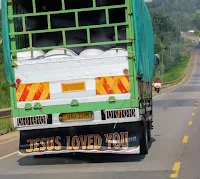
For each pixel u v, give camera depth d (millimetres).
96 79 11703
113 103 11664
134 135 12125
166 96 50531
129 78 11625
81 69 11758
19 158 14016
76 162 12750
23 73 11875
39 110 11836
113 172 11164
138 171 11195
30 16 12656
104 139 12188
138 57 11617
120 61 11633
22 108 11875
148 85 15133
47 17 11906
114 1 12727
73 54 11961
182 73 129250
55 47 11977
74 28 11766
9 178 11008
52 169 11906
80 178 10602
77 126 12133
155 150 14391
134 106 11602
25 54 11898
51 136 12312
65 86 11773
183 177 10430
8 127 22453
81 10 11703
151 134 18656
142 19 12781
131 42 11641
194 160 12492
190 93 55344
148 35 14586
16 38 12023
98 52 11773
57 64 11789
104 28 12695
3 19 11844
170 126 21344
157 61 17656
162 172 11000
